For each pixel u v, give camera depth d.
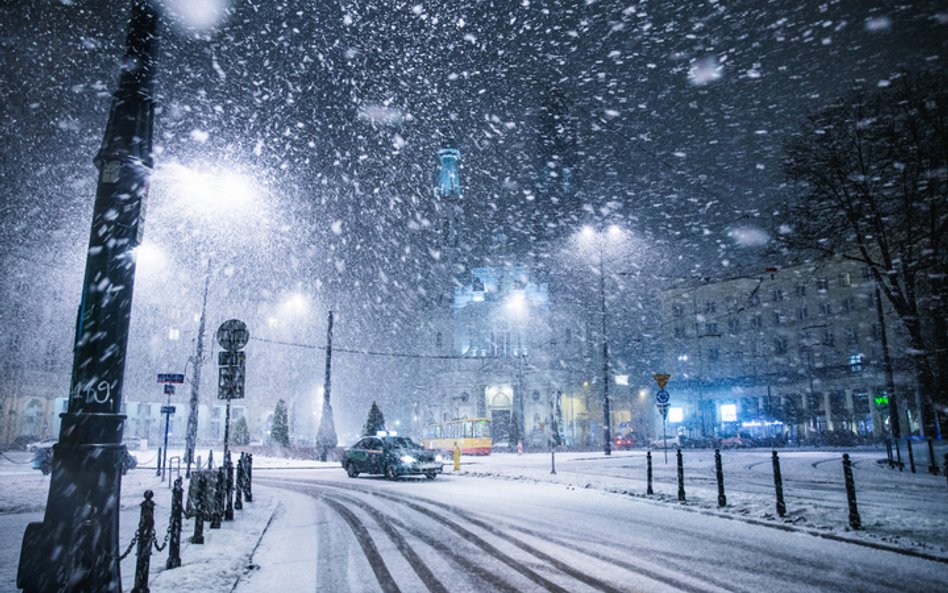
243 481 13.65
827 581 6.18
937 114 21.33
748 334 68.75
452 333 69.56
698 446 56.19
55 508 5.05
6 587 5.93
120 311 5.55
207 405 65.31
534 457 38.44
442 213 75.94
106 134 5.82
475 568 6.98
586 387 66.25
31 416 50.12
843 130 23.58
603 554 7.63
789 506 11.18
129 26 6.02
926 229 22.80
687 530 9.40
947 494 13.70
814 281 64.56
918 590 5.84
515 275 72.00
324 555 7.82
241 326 11.45
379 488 17.72
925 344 24.08
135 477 21.59
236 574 6.64
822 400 62.09
